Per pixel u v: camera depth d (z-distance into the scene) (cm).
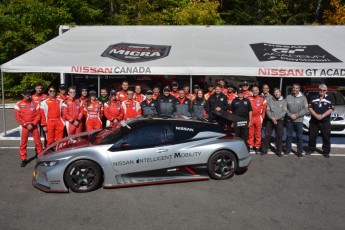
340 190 581
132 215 484
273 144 913
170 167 601
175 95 985
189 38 1266
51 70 973
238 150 632
